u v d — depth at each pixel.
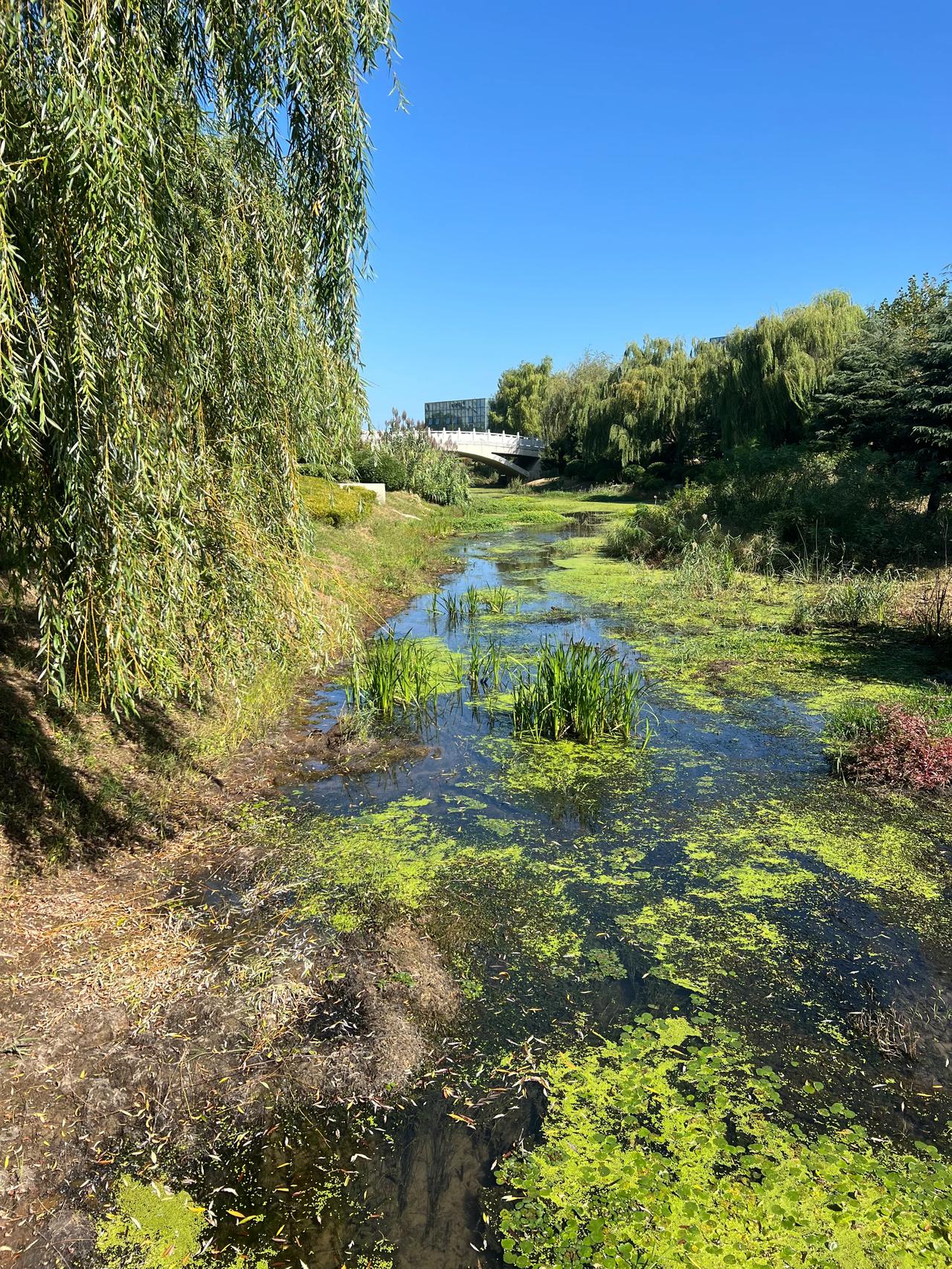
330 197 3.54
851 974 3.25
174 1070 2.63
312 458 4.22
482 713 6.59
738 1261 2.02
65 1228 2.11
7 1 2.44
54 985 2.96
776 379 26.14
